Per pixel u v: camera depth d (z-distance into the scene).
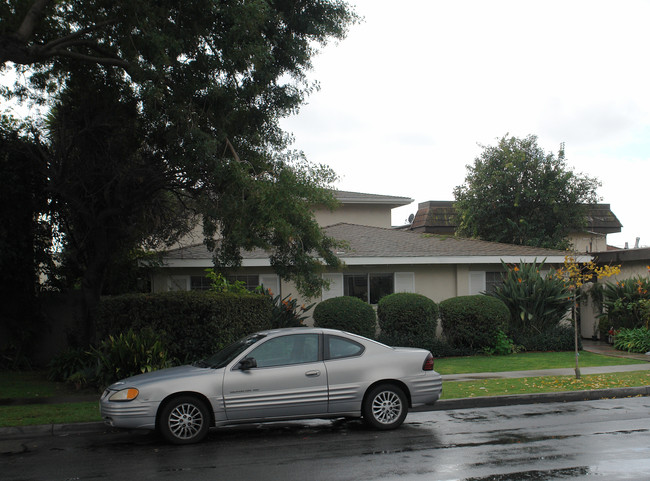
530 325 19.66
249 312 14.27
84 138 14.63
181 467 7.14
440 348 18.08
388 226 28.62
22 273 15.92
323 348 9.08
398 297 18.45
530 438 8.38
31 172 15.34
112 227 15.83
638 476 6.43
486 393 11.75
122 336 12.92
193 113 12.16
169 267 18.48
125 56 12.59
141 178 14.59
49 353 17.03
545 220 27.36
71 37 12.59
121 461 7.53
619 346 19.39
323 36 13.71
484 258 20.52
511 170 26.97
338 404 8.91
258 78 12.78
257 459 7.48
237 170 11.79
